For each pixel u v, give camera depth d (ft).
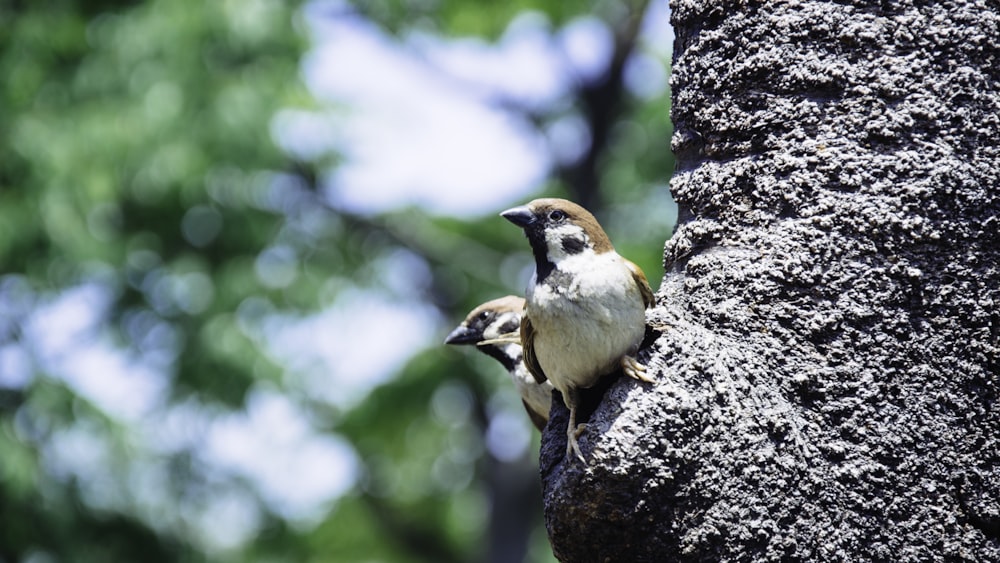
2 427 46.32
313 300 52.21
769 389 15.64
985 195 15.65
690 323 16.35
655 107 71.05
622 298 17.51
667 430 15.31
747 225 16.38
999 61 15.85
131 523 50.80
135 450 47.73
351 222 68.28
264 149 47.80
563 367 17.81
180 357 50.06
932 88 15.79
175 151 46.73
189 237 51.49
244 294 50.62
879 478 15.28
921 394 15.47
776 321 15.89
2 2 51.31
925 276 15.61
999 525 15.28
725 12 16.76
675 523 15.28
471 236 71.87
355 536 83.10
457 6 63.05
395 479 79.46
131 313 50.98
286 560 55.72
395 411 67.67
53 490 48.01
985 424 15.44
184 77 47.73
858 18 16.06
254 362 49.47
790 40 16.28
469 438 78.23
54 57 49.93
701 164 17.10
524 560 72.74
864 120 15.90
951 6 15.88
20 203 45.96
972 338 15.53
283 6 50.72
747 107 16.49
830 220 15.87
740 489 15.20
